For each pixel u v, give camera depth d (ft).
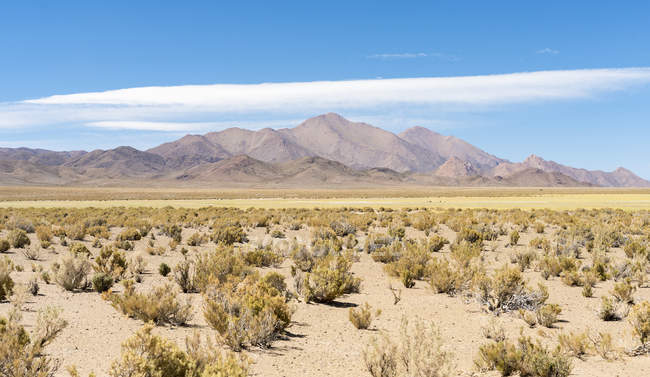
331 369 25.29
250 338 28.66
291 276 55.21
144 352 20.62
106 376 22.39
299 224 116.26
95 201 323.16
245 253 63.62
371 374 24.53
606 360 27.96
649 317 30.94
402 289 49.11
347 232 103.55
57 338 28.27
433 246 77.61
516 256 66.69
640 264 58.23
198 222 124.06
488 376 24.77
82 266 45.29
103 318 33.83
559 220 129.80
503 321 36.73
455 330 33.81
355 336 32.12
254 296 32.32
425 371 22.29
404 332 24.49
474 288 44.14
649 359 28.12
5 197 385.50
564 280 52.29
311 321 35.78
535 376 24.61
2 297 37.93
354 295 46.06
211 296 38.63
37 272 54.03
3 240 70.85
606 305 37.73
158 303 33.14
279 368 24.98
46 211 171.63
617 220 125.39
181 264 47.42
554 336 32.99
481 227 103.60
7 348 21.44
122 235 89.71
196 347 23.26
